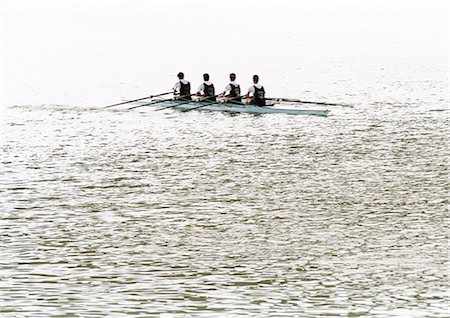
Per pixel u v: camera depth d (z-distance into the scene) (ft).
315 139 233.96
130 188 182.91
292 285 126.72
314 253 139.95
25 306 120.06
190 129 253.65
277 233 150.30
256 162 206.59
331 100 308.19
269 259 137.39
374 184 183.11
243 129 251.60
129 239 148.25
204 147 226.38
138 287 126.62
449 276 129.18
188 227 154.51
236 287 126.31
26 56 481.87
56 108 299.79
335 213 161.99
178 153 219.20
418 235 148.36
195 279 129.49
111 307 119.55
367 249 141.38
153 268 134.21
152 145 230.27
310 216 160.25
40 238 148.97
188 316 116.67
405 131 243.40
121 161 210.18
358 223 155.53
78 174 196.34
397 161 204.95
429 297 121.90
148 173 196.75
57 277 130.62
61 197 175.83
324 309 118.42
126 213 163.84
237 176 192.34
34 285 127.54
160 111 287.48
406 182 184.34
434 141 228.02
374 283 127.03
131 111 289.94
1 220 159.63
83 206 168.86
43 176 194.59
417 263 134.72
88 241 147.33
